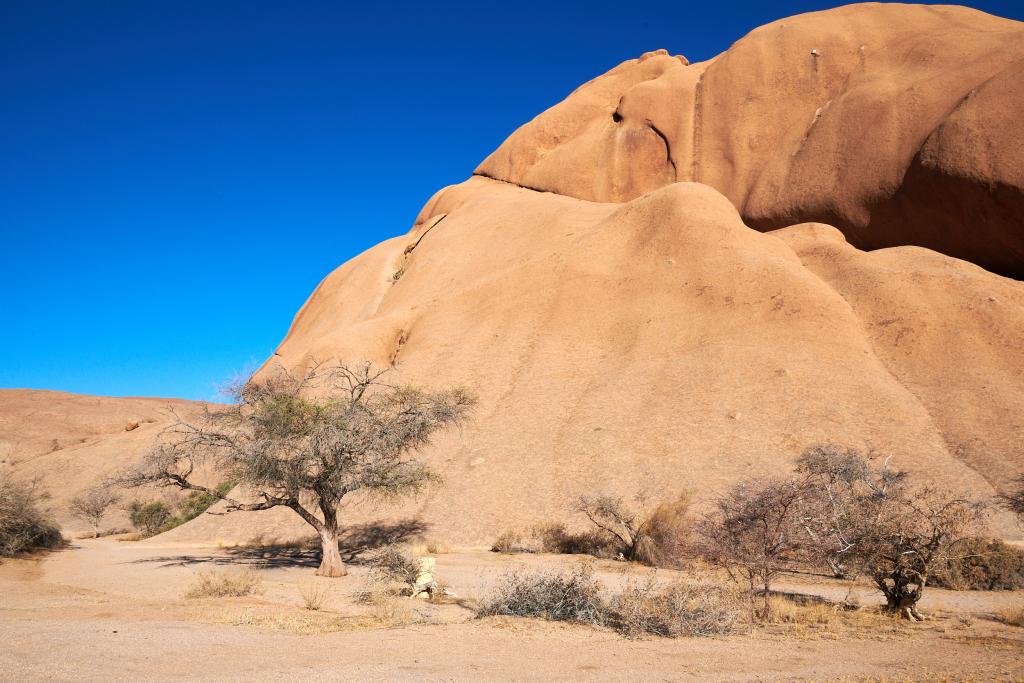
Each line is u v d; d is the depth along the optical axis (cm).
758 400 3584
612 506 2723
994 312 4012
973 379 3659
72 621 1027
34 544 2725
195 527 3503
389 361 5241
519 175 9044
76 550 2884
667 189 5594
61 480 5909
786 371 3725
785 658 856
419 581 1445
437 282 6444
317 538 3147
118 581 1736
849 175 6044
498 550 2809
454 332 5028
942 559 1293
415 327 5391
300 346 7812
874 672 766
